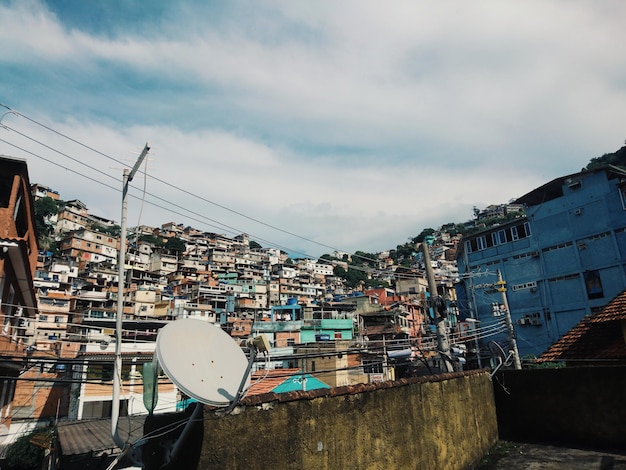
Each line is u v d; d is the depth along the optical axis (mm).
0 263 11156
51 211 76375
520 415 8938
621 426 7664
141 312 52969
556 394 8547
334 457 4090
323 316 42812
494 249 29469
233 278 76062
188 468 3043
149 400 4074
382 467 4730
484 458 7656
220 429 3141
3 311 12273
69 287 49812
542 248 26656
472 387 8141
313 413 3979
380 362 12250
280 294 76875
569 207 25703
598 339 10922
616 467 6520
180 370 3238
